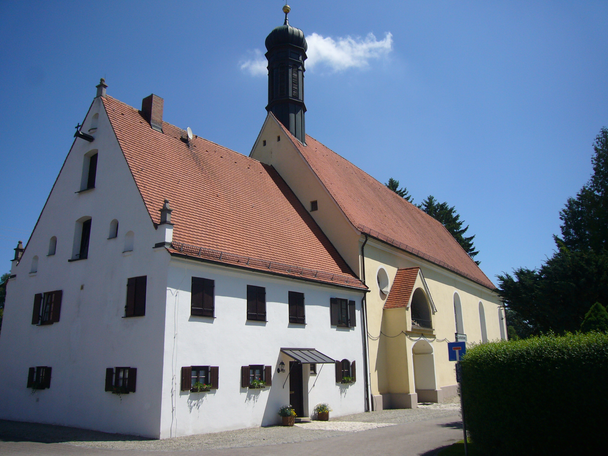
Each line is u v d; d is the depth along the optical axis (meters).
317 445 13.46
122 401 15.45
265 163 28.89
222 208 20.31
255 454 12.03
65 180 20.72
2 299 45.56
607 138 39.97
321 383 20.92
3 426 17.11
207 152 23.62
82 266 18.53
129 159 18.41
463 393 12.05
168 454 11.98
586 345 10.09
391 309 26.23
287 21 32.38
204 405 15.60
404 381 25.09
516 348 10.99
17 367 19.59
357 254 25.03
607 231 37.91
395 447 13.11
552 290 23.42
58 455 11.61
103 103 20.19
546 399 10.26
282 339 19.23
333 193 27.23
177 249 15.98
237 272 17.77
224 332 16.83
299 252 22.33
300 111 31.38
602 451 9.52
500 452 10.83
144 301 15.81
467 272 40.88
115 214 17.98
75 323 17.97
